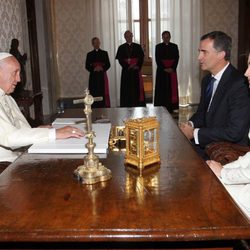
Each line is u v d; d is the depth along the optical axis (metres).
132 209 1.12
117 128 2.12
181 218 1.05
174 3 8.47
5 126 2.03
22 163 1.62
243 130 2.52
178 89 8.74
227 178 1.83
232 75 2.66
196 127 3.03
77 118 2.64
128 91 7.81
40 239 0.98
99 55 7.79
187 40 8.63
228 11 8.61
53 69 8.29
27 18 5.75
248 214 1.68
